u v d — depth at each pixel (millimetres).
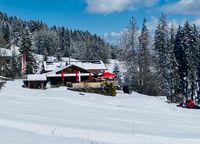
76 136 14344
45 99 34344
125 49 65625
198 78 66125
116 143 13766
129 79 63406
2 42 72938
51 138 13391
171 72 61438
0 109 23203
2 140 12242
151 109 34469
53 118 20609
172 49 65125
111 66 134375
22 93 40000
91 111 27406
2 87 45438
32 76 58031
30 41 75375
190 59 64500
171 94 60312
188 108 39406
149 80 61000
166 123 22734
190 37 65875
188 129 19922
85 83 51719
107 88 47188
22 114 21312
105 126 18703
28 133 14000
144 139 14703
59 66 74688
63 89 50406
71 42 168125
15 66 74875
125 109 31016
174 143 14328
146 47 65125
